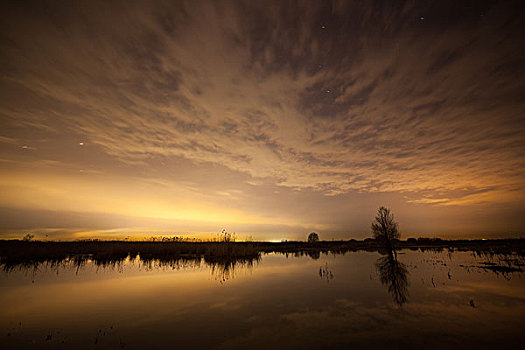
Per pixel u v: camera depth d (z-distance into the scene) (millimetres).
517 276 12984
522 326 6375
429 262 19250
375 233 27453
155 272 14375
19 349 5219
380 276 13367
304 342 5586
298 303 8500
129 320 6914
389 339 5715
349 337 5836
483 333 5996
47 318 7035
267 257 24375
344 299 8961
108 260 19516
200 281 11992
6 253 20062
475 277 12859
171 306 8141
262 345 5453
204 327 6445
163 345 5457
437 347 5328
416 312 7535
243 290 10266
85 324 6613
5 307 7949
